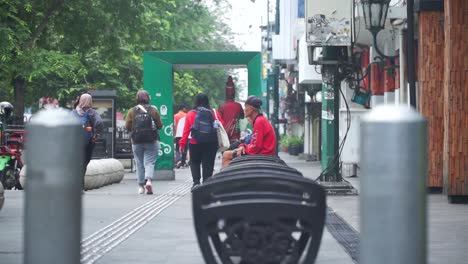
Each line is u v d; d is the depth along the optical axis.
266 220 5.90
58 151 4.66
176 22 50.66
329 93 20.94
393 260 4.29
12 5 31.84
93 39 36.25
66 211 4.68
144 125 20.55
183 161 39.25
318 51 28.41
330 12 20.70
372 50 29.14
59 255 4.68
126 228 12.89
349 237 11.68
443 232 12.30
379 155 4.30
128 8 36.00
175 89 55.38
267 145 16.03
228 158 16.98
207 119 20.19
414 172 4.30
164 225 13.35
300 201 6.05
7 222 13.25
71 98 46.06
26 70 33.28
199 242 6.02
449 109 17.12
